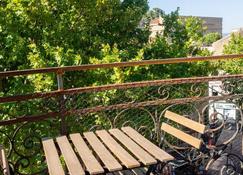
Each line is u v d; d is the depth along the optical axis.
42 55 9.87
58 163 2.89
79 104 6.74
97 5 10.99
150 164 2.80
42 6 10.39
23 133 6.97
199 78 4.81
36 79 8.95
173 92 6.66
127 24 11.97
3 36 10.24
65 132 4.49
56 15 11.02
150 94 6.99
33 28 10.60
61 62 9.51
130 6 12.46
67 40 10.77
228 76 4.91
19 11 10.20
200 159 4.13
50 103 4.73
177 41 12.70
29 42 10.44
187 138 3.65
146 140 3.41
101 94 7.07
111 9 11.41
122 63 4.54
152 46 11.62
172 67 10.95
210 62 11.95
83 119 6.52
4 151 3.11
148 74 10.22
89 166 2.76
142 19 13.31
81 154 3.05
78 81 9.91
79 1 10.84
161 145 4.46
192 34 12.59
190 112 6.16
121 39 12.06
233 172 4.30
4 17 9.99
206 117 5.13
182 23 12.93
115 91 7.16
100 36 11.85
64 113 4.46
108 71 9.77
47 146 3.33
